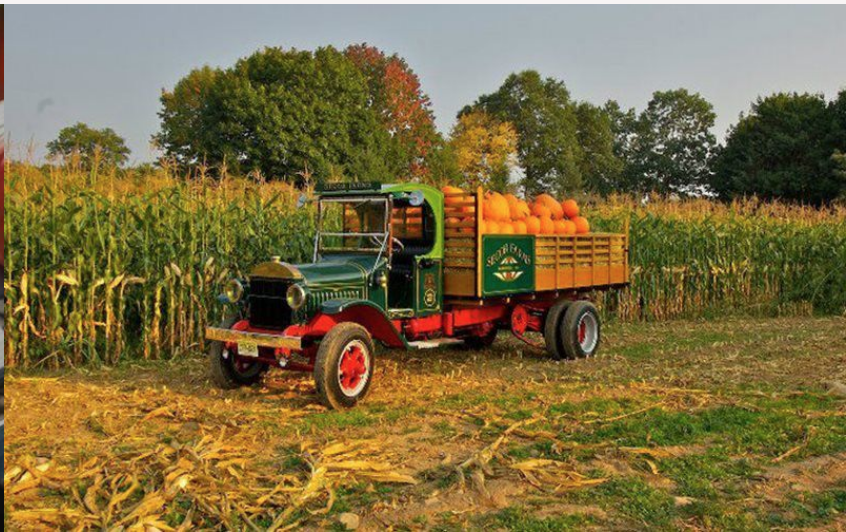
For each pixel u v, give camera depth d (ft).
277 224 38.14
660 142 254.68
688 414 22.31
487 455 17.79
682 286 52.90
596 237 36.50
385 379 28.66
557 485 16.17
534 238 31.96
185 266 34.22
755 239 56.85
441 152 163.02
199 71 147.54
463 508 14.94
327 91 125.49
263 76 124.16
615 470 17.31
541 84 219.41
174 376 29.32
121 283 32.45
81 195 32.86
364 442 19.10
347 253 28.22
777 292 58.03
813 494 15.76
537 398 24.72
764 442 19.62
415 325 28.84
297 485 15.99
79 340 31.24
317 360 23.24
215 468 16.87
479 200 28.81
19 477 16.53
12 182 31.32
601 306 49.65
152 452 17.95
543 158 213.87
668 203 60.18
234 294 25.82
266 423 21.30
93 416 22.06
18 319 30.86
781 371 30.01
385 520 14.33
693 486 16.16
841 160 140.97
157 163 38.99
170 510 14.53
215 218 35.60
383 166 130.11
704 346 37.83
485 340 37.47
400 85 163.32
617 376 29.14
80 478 16.47
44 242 30.91
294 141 115.44
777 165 165.07
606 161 234.58
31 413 22.50
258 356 25.25
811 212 66.74
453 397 25.04
